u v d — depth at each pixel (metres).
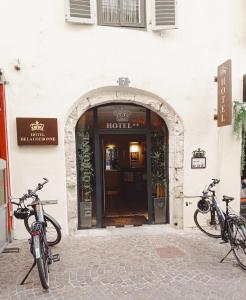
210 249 4.29
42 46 4.74
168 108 5.37
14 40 4.65
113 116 5.59
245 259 3.86
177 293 3.02
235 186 5.61
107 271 3.57
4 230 3.92
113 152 7.88
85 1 4.77
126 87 5.06
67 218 5.07
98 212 5.52
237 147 5.56
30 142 4.73
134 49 5.05
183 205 5.43
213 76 5.35
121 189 8.03
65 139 5.04
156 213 5.71
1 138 4.64
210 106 5.38
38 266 2.96
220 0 5.32
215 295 2.97
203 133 5.39
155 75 5.15
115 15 5.07
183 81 5.26
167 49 5.16
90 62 4.91
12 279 3.38
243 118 5.33
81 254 4.15
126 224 5.70
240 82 5.50
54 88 4.83
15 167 4.77
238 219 3.79
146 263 3.79
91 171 5.58
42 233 3.33
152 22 5.04
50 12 4.74
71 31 4.82
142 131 5.68
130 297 2.96
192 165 5.39
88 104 5.13
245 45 5.48
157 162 5.79
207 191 4.82
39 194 4.88
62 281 3.31
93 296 2.99
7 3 4.60
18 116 4.73
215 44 5.33
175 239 4.79
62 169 4.95
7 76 4.65
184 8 5.20
